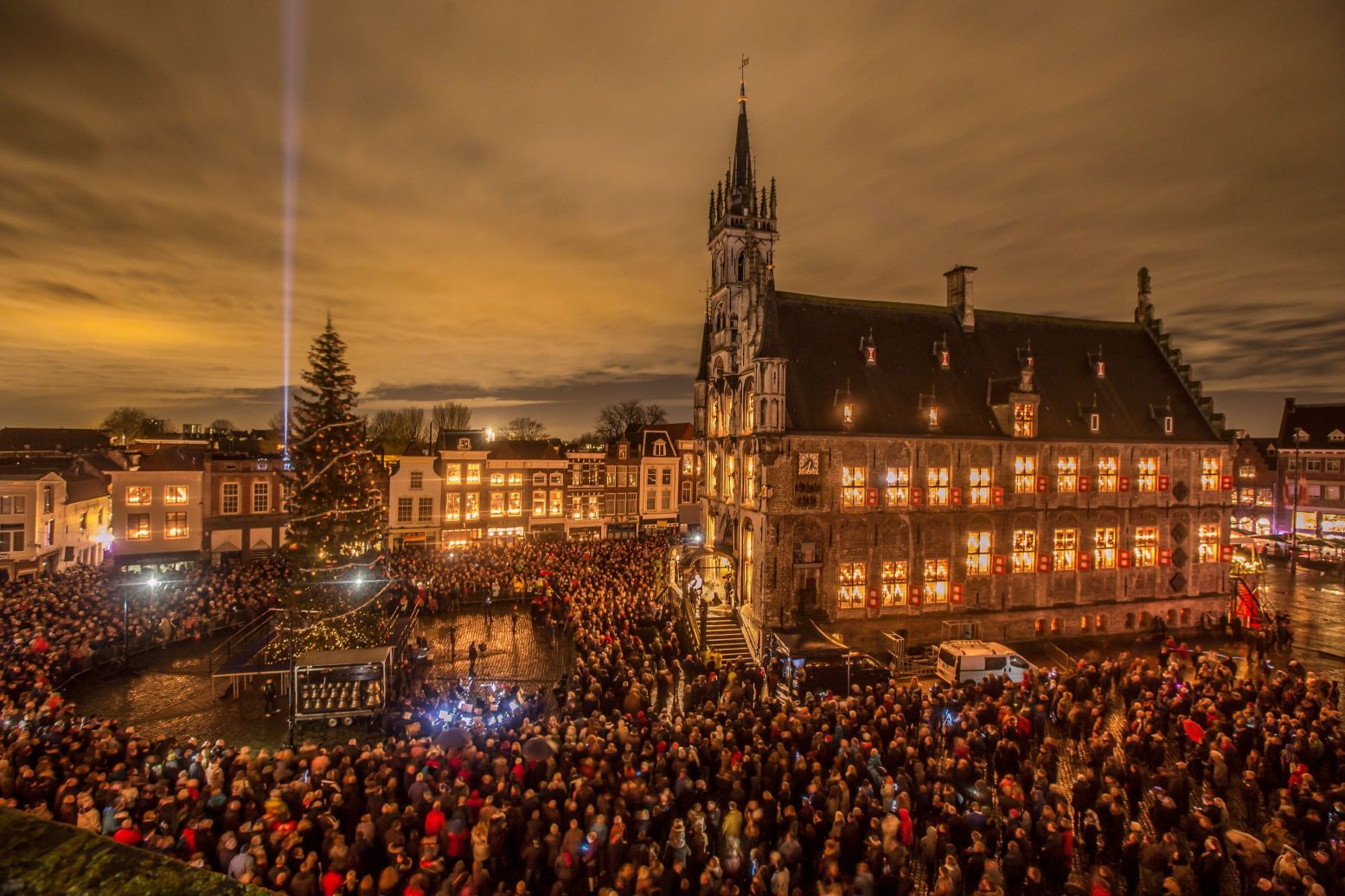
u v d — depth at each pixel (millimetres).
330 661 28156
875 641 38938
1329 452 72438
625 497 77562
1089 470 43031
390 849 14273
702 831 16359
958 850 16953
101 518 62781
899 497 39781
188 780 17250
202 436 141000
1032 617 41625
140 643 35750
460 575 48625
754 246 41750
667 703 30422
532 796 17109
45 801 16422
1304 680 29188
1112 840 17422
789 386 39781
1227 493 45281
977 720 23797
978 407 42344
